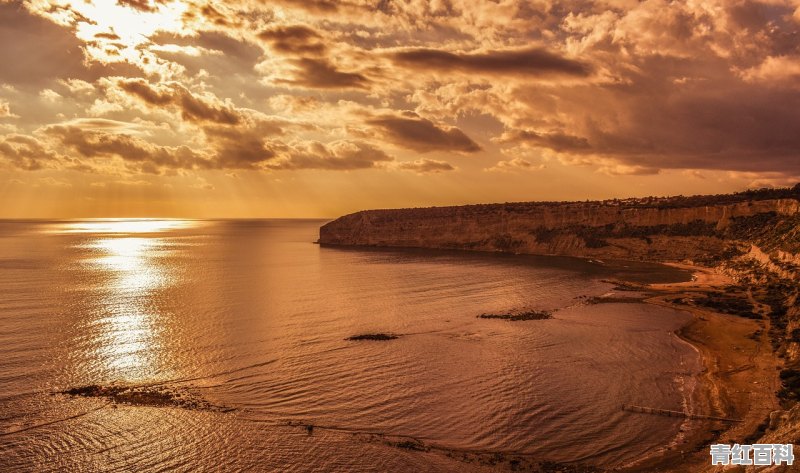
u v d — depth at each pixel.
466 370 52.62
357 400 45.00
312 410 43.03
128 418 41.22
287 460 35.25
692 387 47.53
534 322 74.25
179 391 46.78
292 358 56.28
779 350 57.12
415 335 66.56
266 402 44.56
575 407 43.31
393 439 38.06
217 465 34.66
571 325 72.44
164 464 34.75
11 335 63.72
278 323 72.75
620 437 38.12
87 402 44.00
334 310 82.50
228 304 87.38
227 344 61.34
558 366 53.81
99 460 35.16
